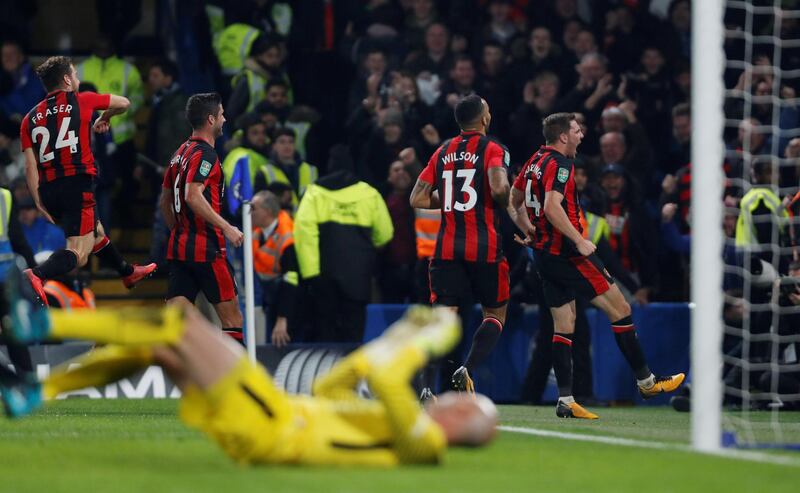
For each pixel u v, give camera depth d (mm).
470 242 30359
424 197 31312
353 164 45969
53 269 30719
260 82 48031
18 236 34719
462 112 30734
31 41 59406
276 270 40719
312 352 38469
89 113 31469
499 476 16500
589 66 46594
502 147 30641
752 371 38125
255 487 14867
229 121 47812
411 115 45656
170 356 16031
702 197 21062
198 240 30547
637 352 31594
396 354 16266
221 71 50500
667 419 31609
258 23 50875
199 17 51031
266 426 16359
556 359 31703
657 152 48250
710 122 21203
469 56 47062
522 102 47750
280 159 43844
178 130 47844
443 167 30750
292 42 51125
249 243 33938
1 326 34469
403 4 51156
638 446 21578
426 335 16375
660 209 44594
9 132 49000
